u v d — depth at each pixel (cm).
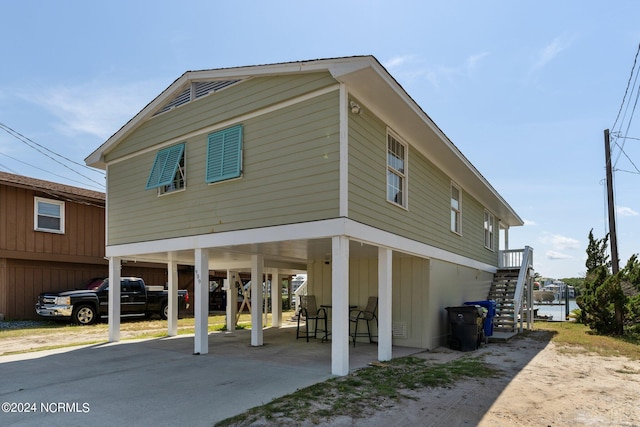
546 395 568
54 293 1452
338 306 657
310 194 697
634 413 493
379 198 782
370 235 736
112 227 1084
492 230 1744
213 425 436
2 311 1466
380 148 798
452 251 1196
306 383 600
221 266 1346
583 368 756
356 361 785
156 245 953
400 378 639
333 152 678
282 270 1533
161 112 984
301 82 728
